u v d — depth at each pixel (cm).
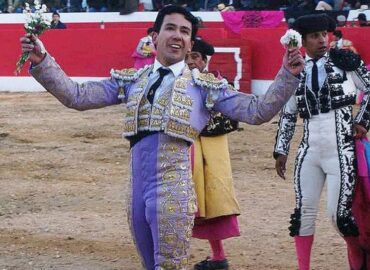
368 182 1148
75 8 4997
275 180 1989
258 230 1538
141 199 892
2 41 4281
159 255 883
